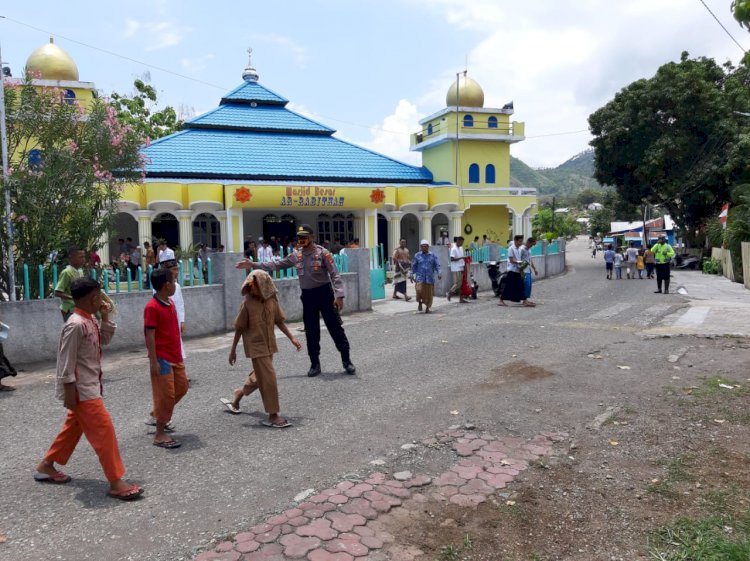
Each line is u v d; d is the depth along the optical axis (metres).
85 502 4.00
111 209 10.45
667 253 17.02
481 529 3.67
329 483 4.25
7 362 7.28
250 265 7.42
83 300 4.07
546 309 13.82
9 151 10.02
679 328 10.20
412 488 4.19
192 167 26.36
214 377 7.56
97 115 10.48
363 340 10.05
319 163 29.94
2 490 4.21
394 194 28.94
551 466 4.60
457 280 15.93
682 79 30.70
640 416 5.69
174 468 4.55
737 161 29.14
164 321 5.02
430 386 6.84
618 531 3.65
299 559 3.27
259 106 32.09
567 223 89.31
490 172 34.00
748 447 4.87
